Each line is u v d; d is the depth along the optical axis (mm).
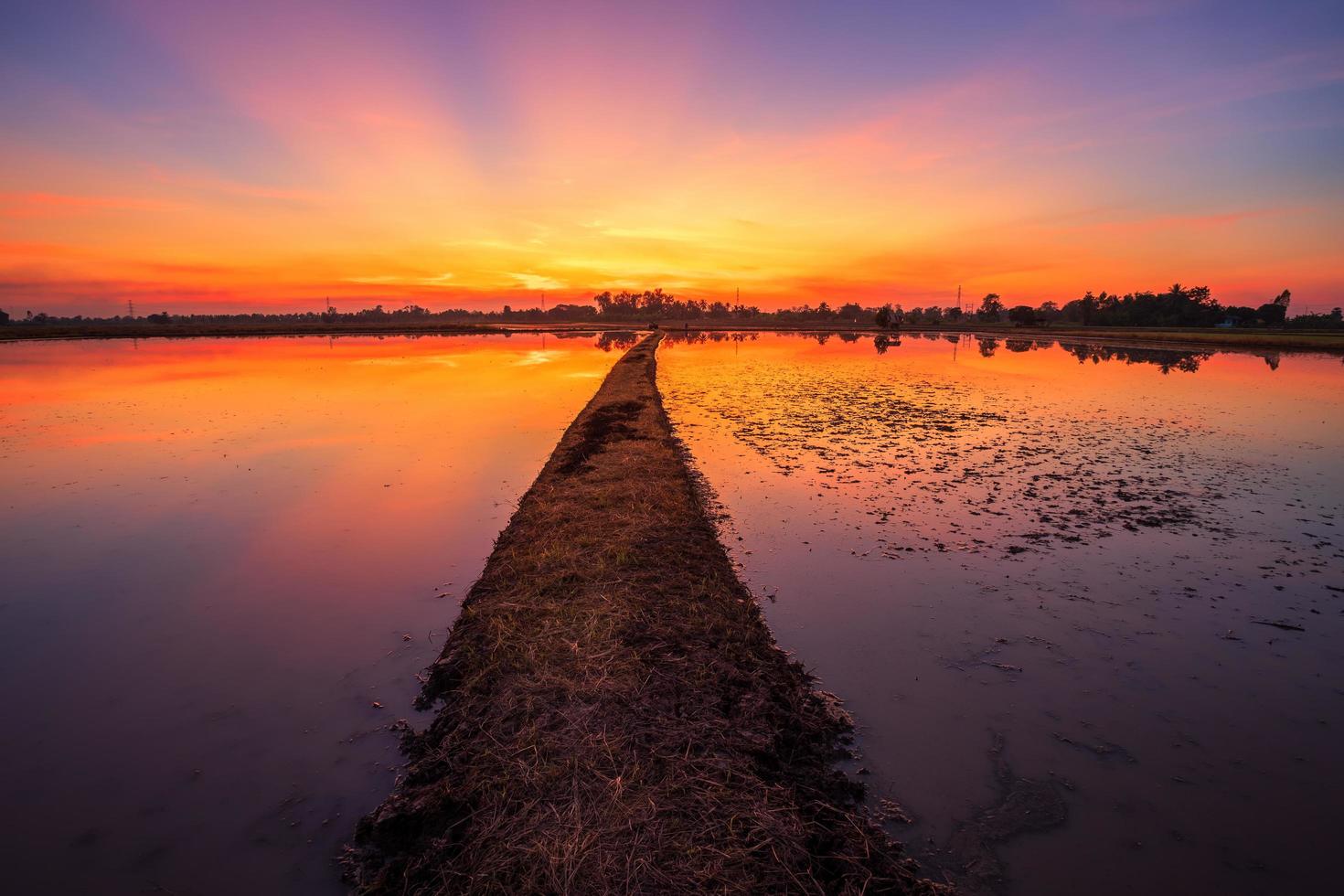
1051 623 5086
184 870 2930
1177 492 8359
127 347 40125
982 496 8234
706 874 2672
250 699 4129
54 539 6711
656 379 22031
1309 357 32594
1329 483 8742
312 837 3090
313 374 22625
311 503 7902
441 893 2643
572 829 2883
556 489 8008
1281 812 3285
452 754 3465
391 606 5344
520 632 4582
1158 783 3467
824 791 3332
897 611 5277
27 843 3070
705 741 3482
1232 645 4770
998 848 3062
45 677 4375
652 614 4820
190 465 9570
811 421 13516
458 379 21391
